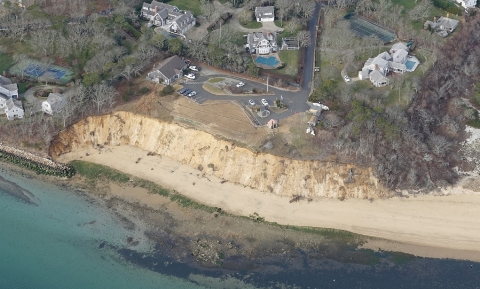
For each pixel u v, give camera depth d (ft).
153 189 490.08
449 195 475.72
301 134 500.74
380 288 407.23
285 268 422.82
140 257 432.66
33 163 513.04
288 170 479.00
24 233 453.17
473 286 408.26
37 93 559.38
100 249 440.04
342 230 450.71
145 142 526.16
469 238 444.14
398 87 549.54
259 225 455.63
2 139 523.70
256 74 579.07
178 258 431.43
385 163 478.18
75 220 464.65
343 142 485.15
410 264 425.69
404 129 499.51
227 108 536.01
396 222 455.63
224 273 419.74
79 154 524.11
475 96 560.61
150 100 540.93
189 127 515.09
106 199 483.51
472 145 515.09
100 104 531.50
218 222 459.32
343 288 407.44
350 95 531.09
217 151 499.10
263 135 501.15
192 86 568.00
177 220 462.60
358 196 472.44
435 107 542.98
